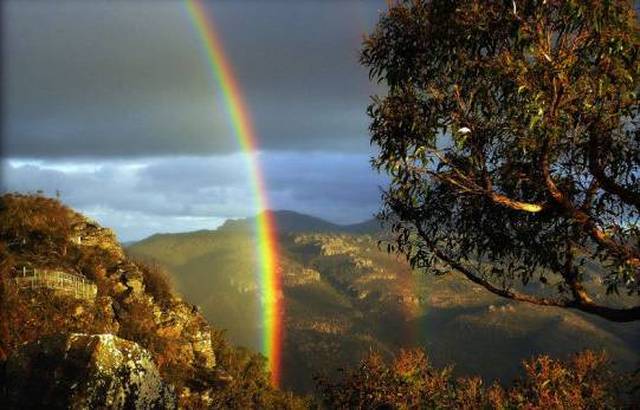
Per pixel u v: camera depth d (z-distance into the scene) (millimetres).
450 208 8148
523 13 6949
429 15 7656
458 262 8297
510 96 7129
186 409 22703
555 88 6801
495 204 7973
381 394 13562
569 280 7719
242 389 27953
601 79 6766
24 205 27234
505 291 8031
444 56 7570
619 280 7051
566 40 6969
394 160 7676
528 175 7461
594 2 6504
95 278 25844
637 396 10969
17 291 20266
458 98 7512
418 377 13547
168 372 24031
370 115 7859
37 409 7996
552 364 12086
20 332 18438
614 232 7250
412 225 8234
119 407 8156
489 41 7277
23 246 24750
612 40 6637
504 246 8078
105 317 23031
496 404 12273
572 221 7379
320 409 15453
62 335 8469
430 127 7559
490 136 7547
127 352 8586
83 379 8086
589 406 11359
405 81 7883
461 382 13211
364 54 8156
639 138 7793
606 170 7867
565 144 7453
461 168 7742
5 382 8258
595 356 11797
